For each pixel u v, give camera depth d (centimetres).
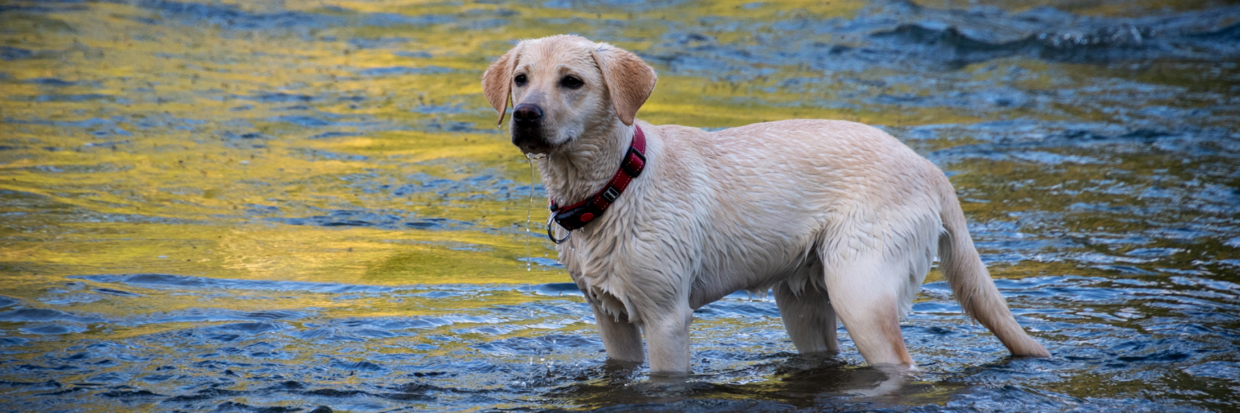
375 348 663
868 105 1633
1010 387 571
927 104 1655
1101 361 626
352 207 1079
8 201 1034
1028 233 984
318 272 851
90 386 569
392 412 542
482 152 1343
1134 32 2269
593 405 552
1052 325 709
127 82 1683
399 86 1745
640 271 571
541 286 827
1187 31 2342
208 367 611
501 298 793
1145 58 2067
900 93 1739
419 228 1007
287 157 1291
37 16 2175
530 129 539
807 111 1569
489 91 594
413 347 668
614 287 580
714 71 1883
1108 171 1232
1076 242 946
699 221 588
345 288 809
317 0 2508
